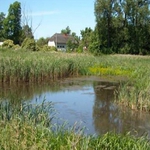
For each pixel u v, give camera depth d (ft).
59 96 57.98
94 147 23.08
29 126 24.39
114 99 55.42
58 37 342.44
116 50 194.18
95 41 192.13
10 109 32.99
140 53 190.49
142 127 37.55
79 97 57.31
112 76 92.12
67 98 55.98
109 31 193.77
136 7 188.24
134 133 35.01
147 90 46.93
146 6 188.65
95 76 92.38
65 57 99.55
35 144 21.53
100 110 46.11
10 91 61.26
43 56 96.58
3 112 30.27
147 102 45.60
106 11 189.26
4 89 63.36
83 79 84.79
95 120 40.14
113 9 189.98
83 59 107.34
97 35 192.44
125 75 92.73
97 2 189.06
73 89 67.00
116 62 106.01
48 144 22.66
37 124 27.02
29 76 72.69
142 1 193.16
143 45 190.90
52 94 60.08
